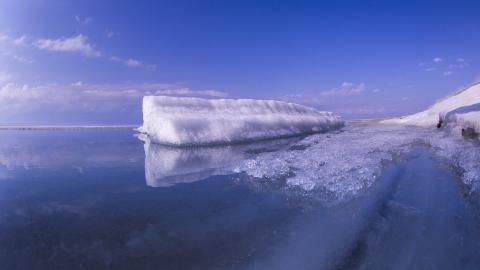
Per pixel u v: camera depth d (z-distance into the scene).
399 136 9.70
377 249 2.30
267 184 4.36
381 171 4.75
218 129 9.42
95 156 7.07
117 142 9.99
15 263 2.25
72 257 2.32
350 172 4.72
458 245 2.35
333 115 18.12
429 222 2.77
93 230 2.83
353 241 2.44
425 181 4.13
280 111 13.68
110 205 3.55
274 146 8.60
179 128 8.88
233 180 4.68
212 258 2.27
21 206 3.52
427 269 2.04
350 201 3.42
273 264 2.16
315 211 3.18
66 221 3.05
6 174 5.23
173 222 3.00
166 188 4.27
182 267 2.16
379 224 2.74
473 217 2.88
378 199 3.40
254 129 10.43
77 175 5.13
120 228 2.87
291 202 3.52
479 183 3.95
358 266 2.08
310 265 2.12
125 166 5.89
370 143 8.16
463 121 9.33
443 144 7.34
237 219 3.04
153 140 9.80
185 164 6.09
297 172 4.98
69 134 13.61
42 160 6.54
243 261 2.21
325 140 9.66
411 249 2.30
